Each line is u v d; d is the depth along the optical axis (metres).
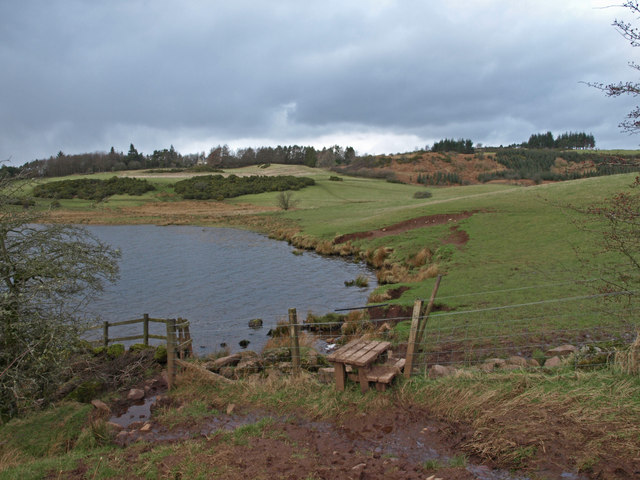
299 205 77.69
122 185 107.44
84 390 9.36
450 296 16.48
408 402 6.91
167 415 7.64
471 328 12.55
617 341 9.01
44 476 5.78
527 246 24.19
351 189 104.38
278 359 11.20
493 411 6.14
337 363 7.49
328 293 22.75
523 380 6.82
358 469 5.24
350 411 6.93
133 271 30.16
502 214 33.09
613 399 5.95
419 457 5.50
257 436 6.42
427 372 8.47
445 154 188.88
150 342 15.92
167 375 9.62
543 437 5.38
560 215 29.25
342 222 47.16
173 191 107.00
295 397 7.64
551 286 15.85
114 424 7.59
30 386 8.44
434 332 12.68
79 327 9.65
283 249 39.16
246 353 12.59
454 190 80.94
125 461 6.04
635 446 4.93
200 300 22.41
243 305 21.20
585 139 187.25
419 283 20.30
